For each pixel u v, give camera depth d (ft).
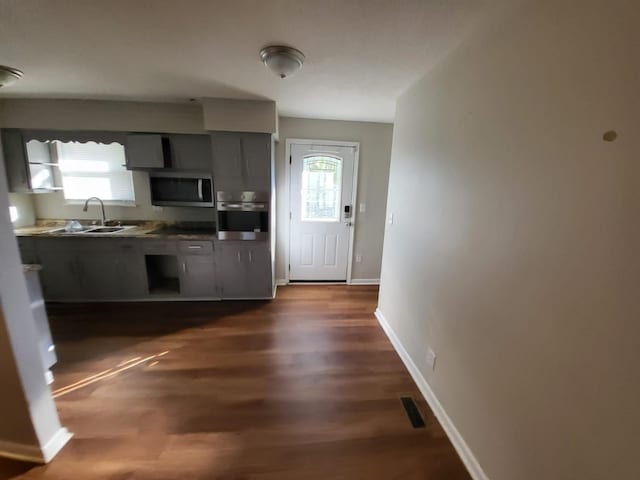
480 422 4.61
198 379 6.71
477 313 4.69
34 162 10.40
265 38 5.32
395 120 8.63
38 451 4.58
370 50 5.63
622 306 2.61
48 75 7.32
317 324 9.54
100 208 11.70
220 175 10.11
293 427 5.47
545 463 3.47
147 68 6.83
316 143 12.00
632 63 2.47
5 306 4.05
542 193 3.43
